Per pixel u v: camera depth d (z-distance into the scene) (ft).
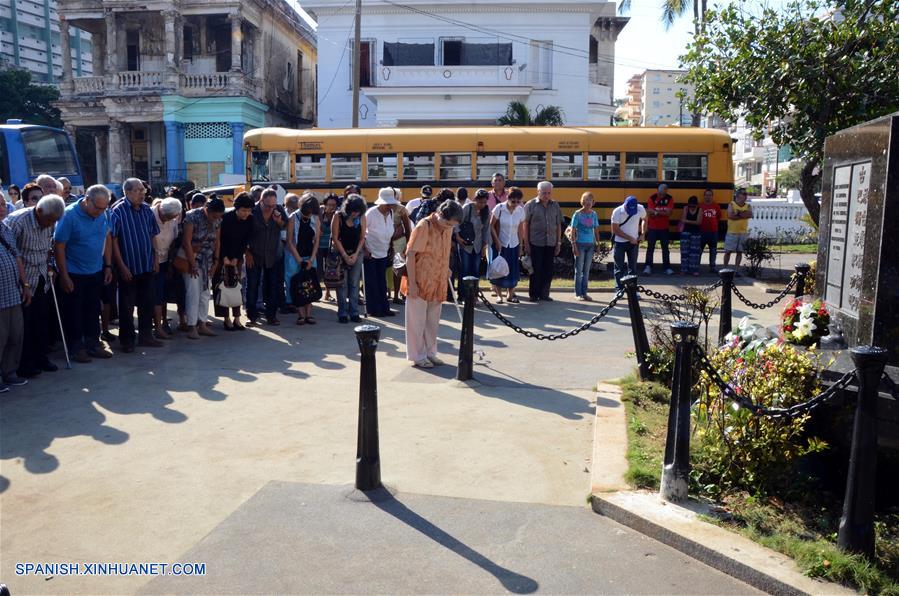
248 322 34.65
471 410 21.36
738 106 42.24
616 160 58.44
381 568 12.61
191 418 20.71
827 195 21.53
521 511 14.84
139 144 111.96
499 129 59.16
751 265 53.31
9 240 22.56
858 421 12.32
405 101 98.43
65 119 109.40
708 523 13.74
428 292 25.96
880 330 16.35
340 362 27.30
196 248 30.68
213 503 15.21
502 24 99.09
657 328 24.98
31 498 15.46
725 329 26.16
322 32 101.76
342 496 15.49
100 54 115.65
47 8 214.69
